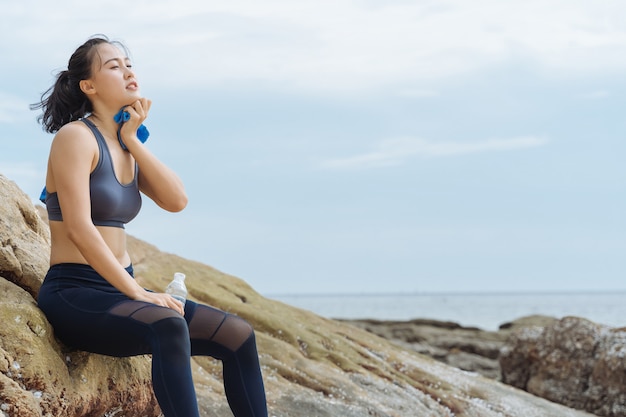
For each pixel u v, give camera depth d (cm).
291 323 774
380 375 735
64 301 393
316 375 671
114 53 432
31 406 358
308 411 597
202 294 771
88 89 430
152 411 459
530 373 1070
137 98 434
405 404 677
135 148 426
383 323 1908
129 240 852
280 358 685
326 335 784
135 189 430
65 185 391
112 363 426
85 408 401
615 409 914
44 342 386
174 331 375
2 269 423
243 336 417
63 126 416
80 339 394
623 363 913
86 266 402
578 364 993
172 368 370
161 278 771
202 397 565
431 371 800
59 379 385
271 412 579
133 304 383
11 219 450
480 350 1524
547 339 1051
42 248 460
